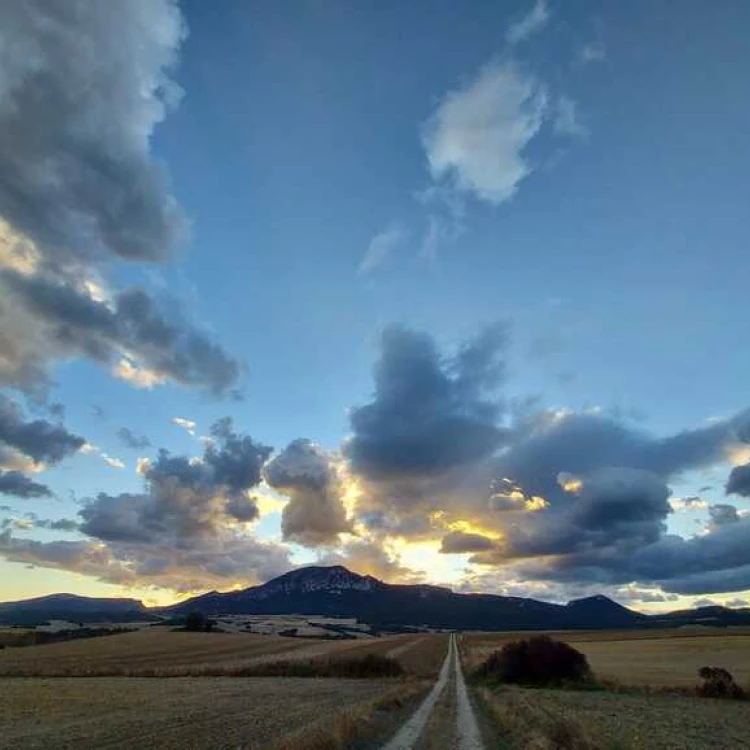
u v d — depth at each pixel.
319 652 132.00
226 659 112.94
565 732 29.05
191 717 38.94
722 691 59.66
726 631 180.88
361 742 27.83
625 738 30.31
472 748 28.30
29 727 34.84
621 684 70.88
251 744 27.83
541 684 76.62
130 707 45.03
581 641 163.75
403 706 47.22
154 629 198.75
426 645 171.12
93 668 89.75
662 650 121.50
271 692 59.56
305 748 23.44
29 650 123.44
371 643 171.62
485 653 135.50
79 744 28.95
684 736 32.91
